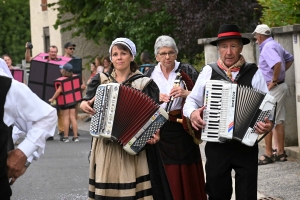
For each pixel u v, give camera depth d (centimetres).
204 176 808
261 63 1008
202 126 629
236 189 648
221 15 1647
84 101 614
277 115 1003
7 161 434
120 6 1991
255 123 620
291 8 1150
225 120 622
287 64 1027
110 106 579
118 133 579
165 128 710
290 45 1077
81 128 1889
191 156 717
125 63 611
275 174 927
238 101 621
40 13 3062
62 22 2314
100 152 596
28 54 1709
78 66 1731
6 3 4450
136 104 577
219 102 623
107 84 584
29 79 1695
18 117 437
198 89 656
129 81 611
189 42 1698
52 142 1523
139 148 579
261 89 648
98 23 2205
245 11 1667
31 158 445
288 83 1080
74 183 985
